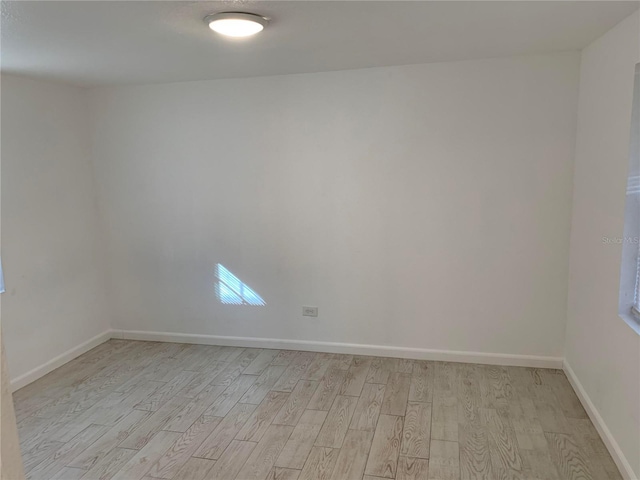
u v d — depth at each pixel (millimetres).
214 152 4051
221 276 4238
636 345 2264
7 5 1989
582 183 3186
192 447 2783
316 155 3840
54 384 3645
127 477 2533
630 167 2365
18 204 3598
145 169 4223
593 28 2617
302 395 3369
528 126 3422
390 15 2270
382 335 3979
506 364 3744
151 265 4371
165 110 4086
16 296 3588
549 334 3635
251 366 3879
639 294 2371
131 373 3811
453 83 3494
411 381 3529
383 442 2773
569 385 3398
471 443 2744
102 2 1973
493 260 3641
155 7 2053
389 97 3623
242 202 4070
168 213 4250
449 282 3752
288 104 3826
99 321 4453
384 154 3707
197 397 3387
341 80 3689
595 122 2922
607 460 2557
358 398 3301
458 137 3553
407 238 3773
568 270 3506
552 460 2572
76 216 4160
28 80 3666
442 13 2262
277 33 2545
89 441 2871
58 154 3955
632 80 2326
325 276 4008
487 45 2982
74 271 4145
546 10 2250
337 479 2467
